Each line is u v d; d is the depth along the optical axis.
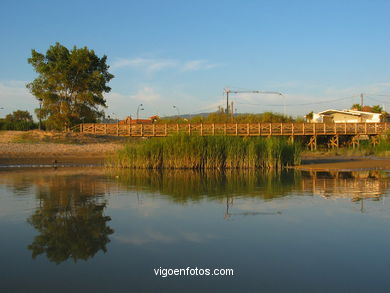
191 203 10.19
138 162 22.81
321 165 23.75
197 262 5.57
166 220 8.16
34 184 14.47
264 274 5.12
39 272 5.20
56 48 42.28
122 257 5.79
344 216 8.48
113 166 24.05
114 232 7.18
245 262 5.58
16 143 33.50
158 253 5.97
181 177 17.23
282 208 9.44
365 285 4.76
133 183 14.79
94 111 44.06
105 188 13.24
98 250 6.13
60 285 4.77
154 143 22.81
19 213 8.86
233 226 7.61
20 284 4.79
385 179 16.06
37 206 9.77
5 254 5.92
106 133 39.34
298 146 24.23
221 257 5.79
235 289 4.66
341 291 4.59
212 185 14.05
